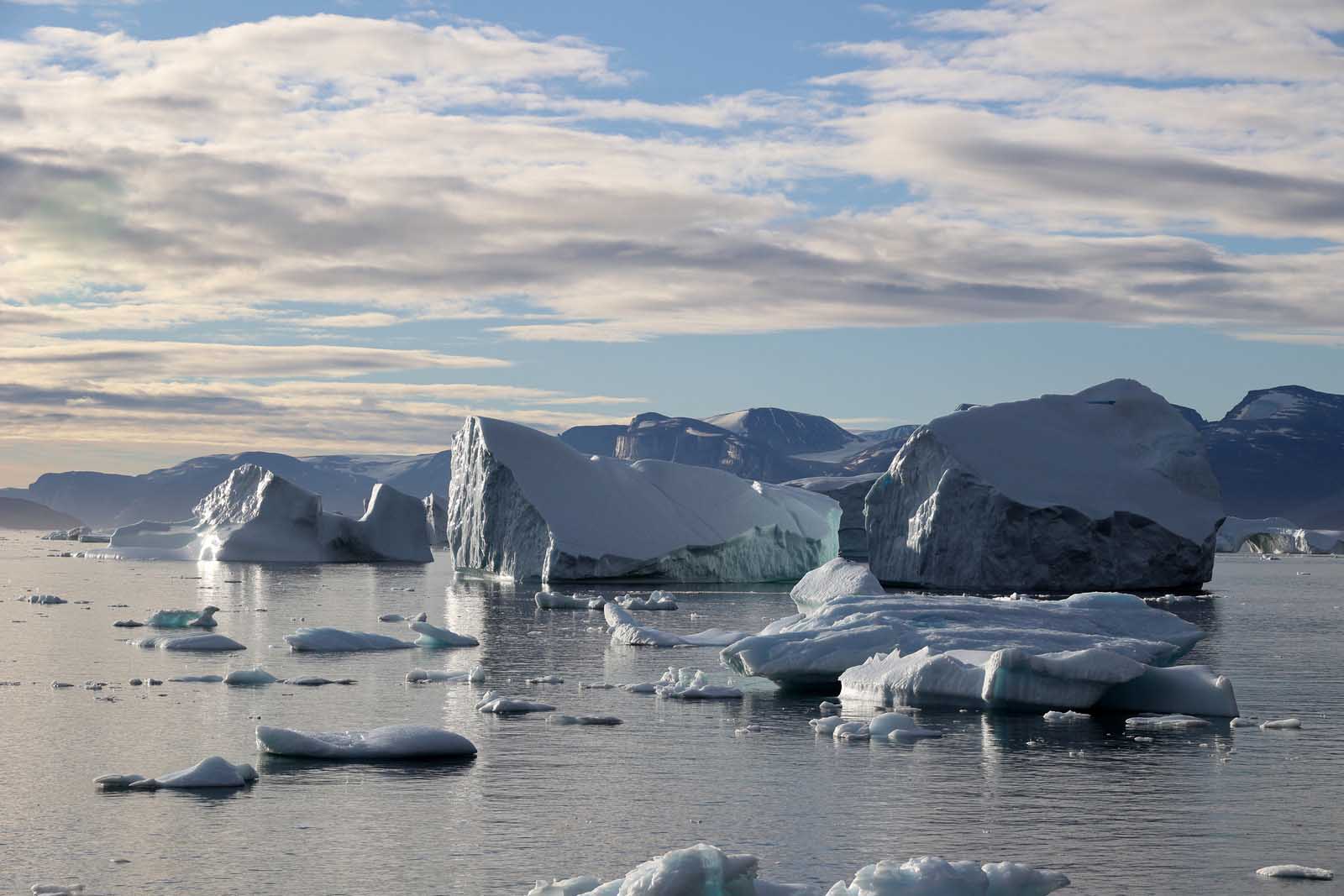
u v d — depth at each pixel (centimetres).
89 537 15562
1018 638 2497
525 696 2362
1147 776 1670
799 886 1084
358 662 2861
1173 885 1192
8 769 1669
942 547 6034
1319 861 1272
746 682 2598
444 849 1310
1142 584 6025
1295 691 2478
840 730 1942
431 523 16125
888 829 1397
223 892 1172
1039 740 1930
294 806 1482
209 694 2334
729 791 1574
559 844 1332
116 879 1207
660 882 995
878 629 2525
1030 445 6253
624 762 1756
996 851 1310
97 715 2084
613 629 3412
